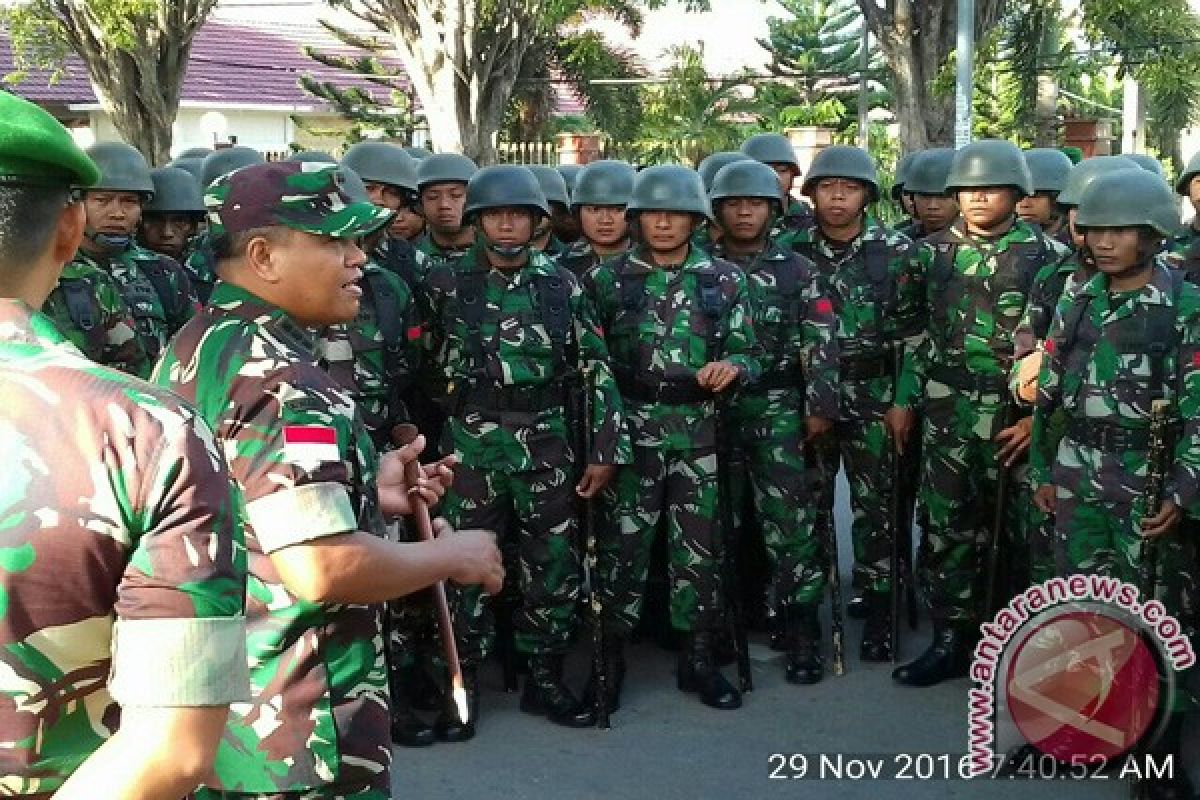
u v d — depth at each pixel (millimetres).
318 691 2393
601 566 5031
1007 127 17594
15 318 1510
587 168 5875
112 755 1417
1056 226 6164
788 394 5301
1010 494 5246
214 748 1464
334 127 28250
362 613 2463
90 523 1428
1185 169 5086
